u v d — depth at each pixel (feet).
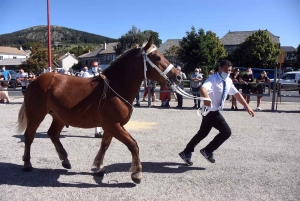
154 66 13.19
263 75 39.42
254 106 42.65
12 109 37.47
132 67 13.34
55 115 14.62
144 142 21.30
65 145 20.29
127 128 26.17
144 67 13.21
